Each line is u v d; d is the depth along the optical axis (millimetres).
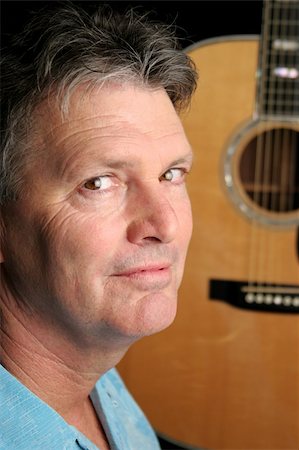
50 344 866
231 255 1888
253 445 1896
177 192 879
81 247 803
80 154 788
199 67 1865
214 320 1892
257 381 1895
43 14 855
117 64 794
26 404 809
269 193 1928
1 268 871
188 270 1886
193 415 1887
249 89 1878
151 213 803
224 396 1891
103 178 803
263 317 1895
